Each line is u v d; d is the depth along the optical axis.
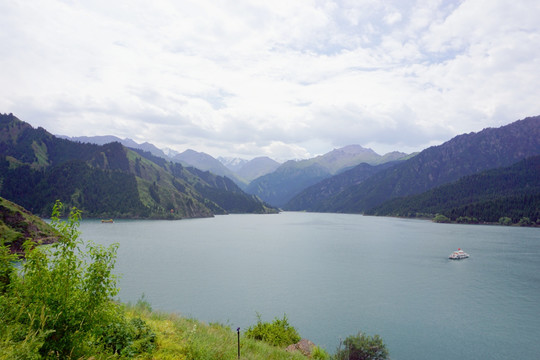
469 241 180.75
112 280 10.05
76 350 8.98
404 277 93.12
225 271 97.94
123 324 12.73
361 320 58.09
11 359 7.15
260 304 65.75
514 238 197.38
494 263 115.62
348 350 33.25
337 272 99.25
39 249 9.15
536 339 50.66
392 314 61.41
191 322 19.56
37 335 8.35
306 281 86.75
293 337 25.88
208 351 13.23
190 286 78.62
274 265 109.19
